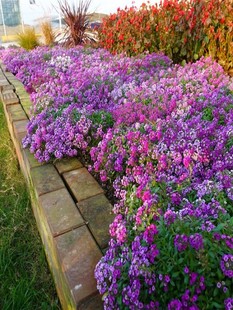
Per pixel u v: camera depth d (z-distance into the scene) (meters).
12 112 3.20
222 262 0.99
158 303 1.05
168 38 4.32
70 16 6.46
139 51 4.68
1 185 2.80
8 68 5.12
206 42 3.87
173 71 3.39
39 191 1.86
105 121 2.37
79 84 3.19
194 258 1.03
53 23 8.01
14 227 2.18
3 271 1.89
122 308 1.10
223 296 1.00
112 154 1.90
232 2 3.76
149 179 1.57
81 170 2.08
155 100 2.45
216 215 1.19
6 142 3.54
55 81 3.44
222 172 1.50
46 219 1.63
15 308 1.67
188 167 1.63
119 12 5.40
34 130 2.46
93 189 1.87
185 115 2.16
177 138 1.84
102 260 1.25
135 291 1.05
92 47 5.77
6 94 3.73
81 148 2.21
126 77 3.42
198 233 1.06
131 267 1.09
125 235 1.26
